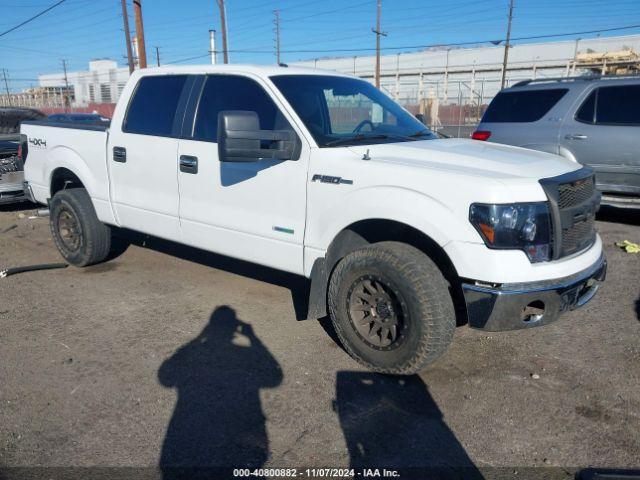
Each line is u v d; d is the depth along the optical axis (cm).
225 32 3203
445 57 6328
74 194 569
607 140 741
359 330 372
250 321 456
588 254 362
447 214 328
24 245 692
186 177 460
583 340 421
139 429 312
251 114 368
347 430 312
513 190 321
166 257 629
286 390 353
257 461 286
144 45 2317
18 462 284
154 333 433
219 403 338
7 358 392
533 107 818
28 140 627
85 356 395
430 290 335
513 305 319
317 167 381
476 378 367
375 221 367
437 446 298
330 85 455
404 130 460
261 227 419
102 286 537
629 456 289
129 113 510
